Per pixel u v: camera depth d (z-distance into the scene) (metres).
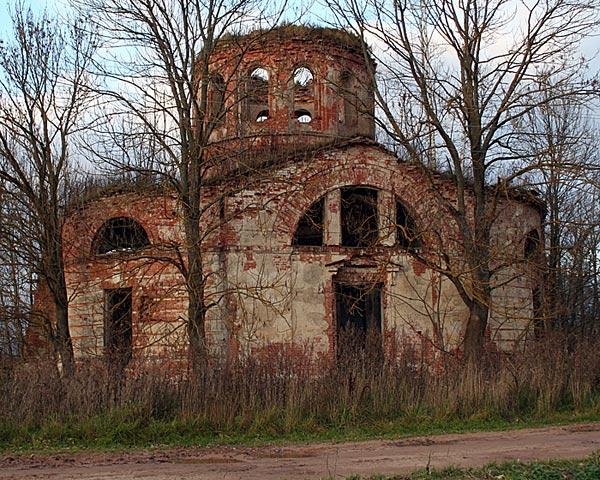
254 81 24.05
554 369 17.97
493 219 21.06
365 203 24.20
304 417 15.05
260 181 20.97
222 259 21.09
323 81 24.84
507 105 20.66
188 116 18.64
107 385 14.91
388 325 21.94
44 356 18.08
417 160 20.67
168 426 14.07
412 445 13.19
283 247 21.48
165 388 15.09
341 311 24.44
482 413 15.88
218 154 20.09
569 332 26.34
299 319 21.28
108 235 23.22
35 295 22.38
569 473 10.09
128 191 21.23
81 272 21.77
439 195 20.94
